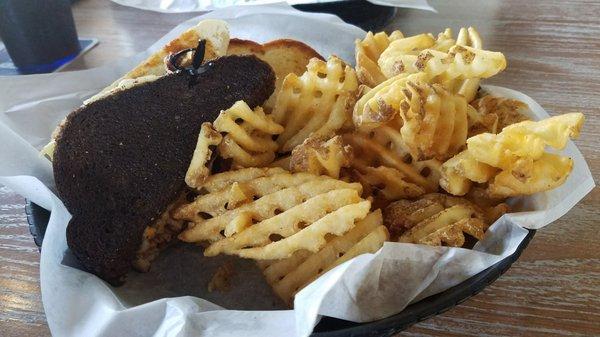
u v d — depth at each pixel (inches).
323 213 7.3
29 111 10.6
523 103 9.3
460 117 8.1
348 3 15.2
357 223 7.4
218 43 10.2
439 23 15.7
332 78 8.8
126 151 8.2
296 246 7.1
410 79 8.1
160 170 8.2
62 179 8.4
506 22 15.4
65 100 11.0
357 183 7.7
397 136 8.1
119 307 6.9
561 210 7.5
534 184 7.3
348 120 8.8
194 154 7.9
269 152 8.7
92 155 8.2
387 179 8.0
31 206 8.9
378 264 6.4
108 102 8.4
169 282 8.2
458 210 7.5
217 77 8.9
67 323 7.3
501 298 7.9
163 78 8.7
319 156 7.8
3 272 9.0
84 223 8.0
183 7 17.5
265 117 8.6
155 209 8.1
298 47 11.1
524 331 7.4
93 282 7.6
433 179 8.2
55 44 15.1
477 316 7.7
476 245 7.2
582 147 10.4
